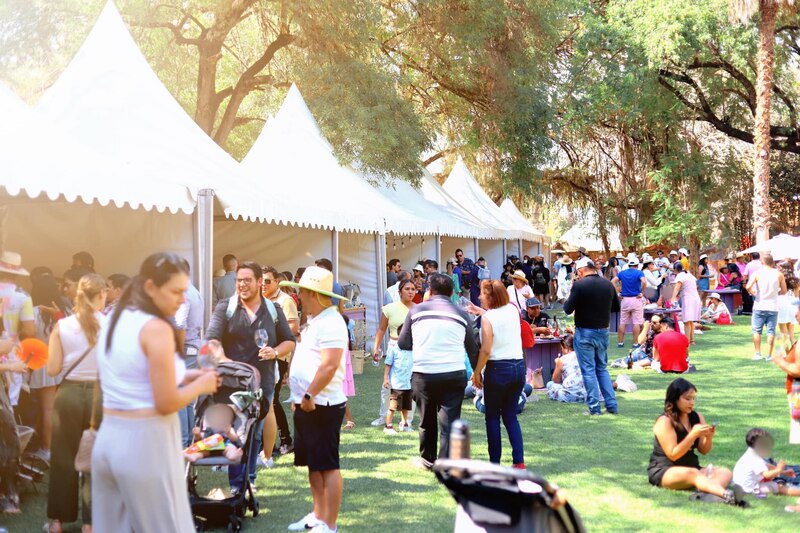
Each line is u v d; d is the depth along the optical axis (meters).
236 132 29.67
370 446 8.05
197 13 24.47
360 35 20.58
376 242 14.88
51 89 10.24
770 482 6.17
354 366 13.05
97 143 9.14
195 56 26.02
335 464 5.17
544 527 3.35
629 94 28.09
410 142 19.11
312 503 6.09
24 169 6.19
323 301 5.18
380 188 18.02
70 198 6.58
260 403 5.73
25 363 5.46
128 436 3.54
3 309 6.16
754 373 12.55
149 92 10.45
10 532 5.38
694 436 6.30
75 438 5.18
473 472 3.29
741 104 31.58
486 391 6.78
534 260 27.41
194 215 8.79
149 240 9.21
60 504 5.16
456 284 19.17
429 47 23.94
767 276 13.91
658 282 19.83
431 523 5.59
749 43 27.27
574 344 9.78
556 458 7.45
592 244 43.75
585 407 10.15
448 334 6.52
